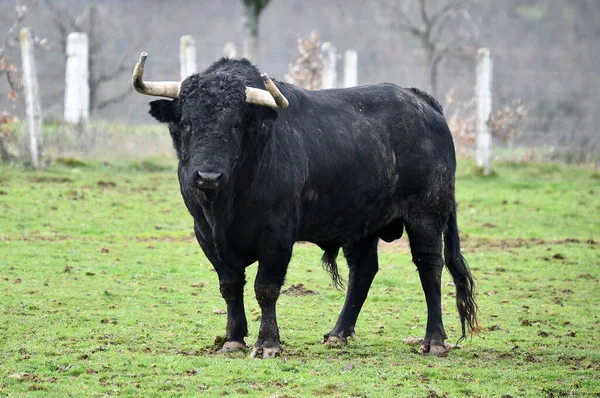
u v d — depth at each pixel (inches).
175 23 4717.0
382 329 976.9
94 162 1916.8
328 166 861.2
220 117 759.7
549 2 5462.6
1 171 1740.9
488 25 4928.6
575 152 2449.6
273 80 858.1
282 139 822.5
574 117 3115.2
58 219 1465.3
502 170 2178.9
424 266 920.9
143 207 1600.6
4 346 835.4
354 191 880.9
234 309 850.8
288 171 816.9
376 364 822.5
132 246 1343.5
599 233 1601.9
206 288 1134.4
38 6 3582.7
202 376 756.6
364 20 4776.1
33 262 1199.6
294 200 825.5
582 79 3742.6
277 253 818.8
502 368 825.5
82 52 2119.8
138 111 2938.0
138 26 4047.7
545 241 1518.2
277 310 1046.4
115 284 1122.7
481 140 2100.1
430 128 939.3
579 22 5241.1
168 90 793.6
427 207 924.0
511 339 945.5
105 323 939.3
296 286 1159.0
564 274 1289.4
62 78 2871.6
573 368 832.3
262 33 5039.4
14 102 2097.7
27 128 1871.3
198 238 841.5
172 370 770.8
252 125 779.4
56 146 1984.5
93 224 1459.2
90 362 788.0
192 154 757.3
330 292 1147.3
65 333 890.1
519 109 2534.5
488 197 1829.5
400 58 3976.4
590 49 4832.7
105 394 705.6
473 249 1446.9
